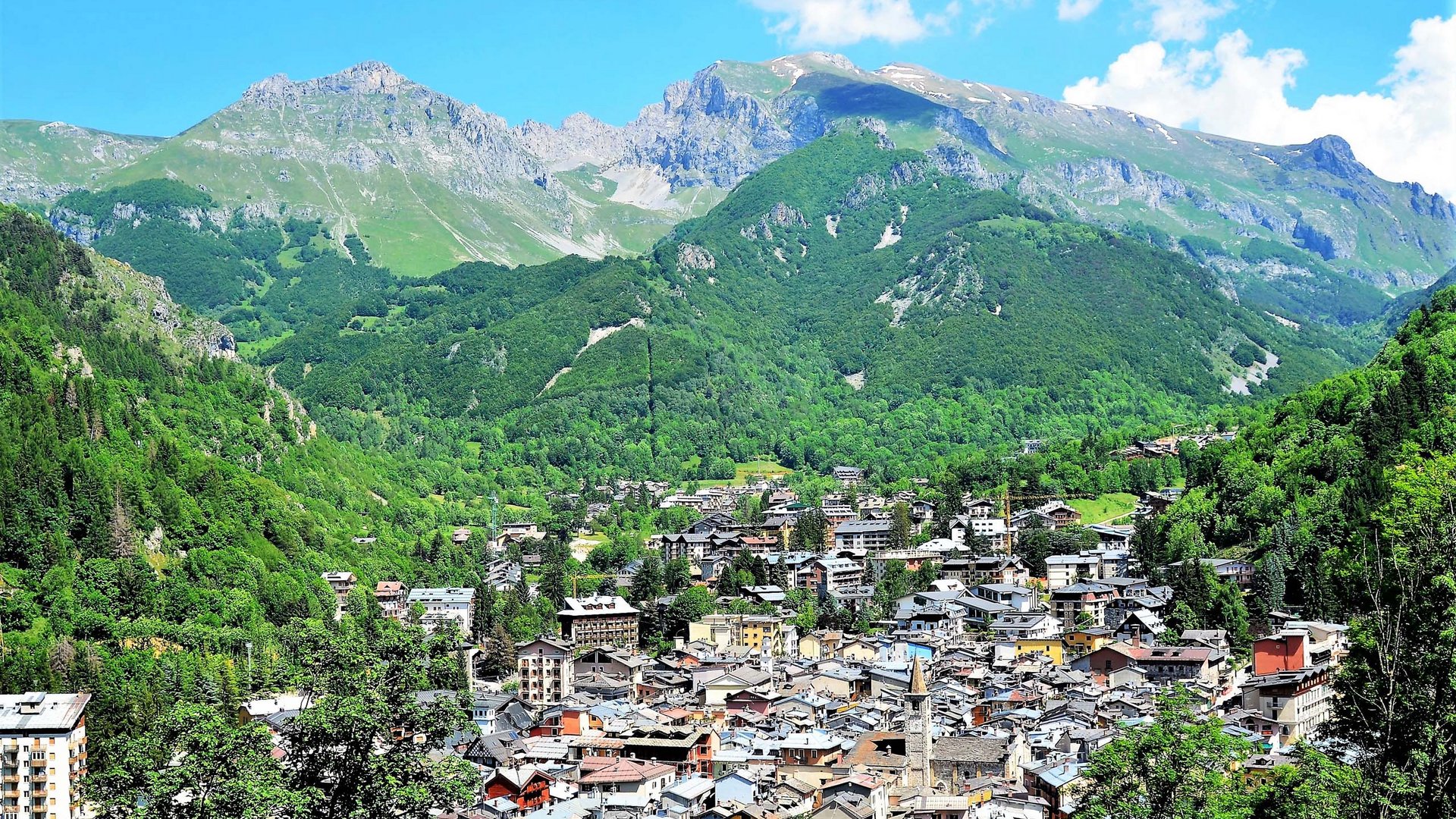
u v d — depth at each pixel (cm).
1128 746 17425
